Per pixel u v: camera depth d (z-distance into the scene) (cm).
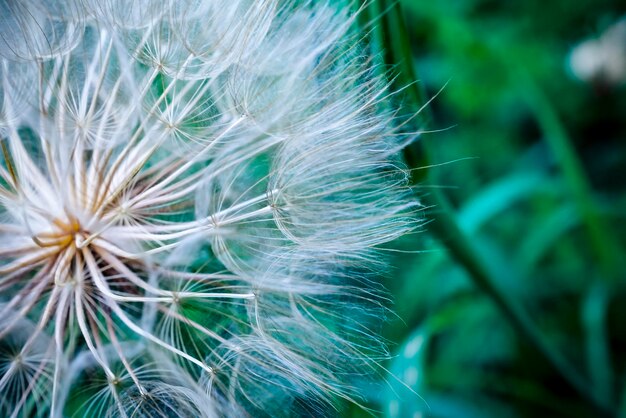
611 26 22
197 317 10
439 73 20
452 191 19
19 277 11
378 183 10
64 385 10
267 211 10
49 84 11
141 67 11
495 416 16
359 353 10
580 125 22
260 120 11
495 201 16
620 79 22
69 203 11
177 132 11
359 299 10
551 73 21
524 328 14
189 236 10
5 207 11
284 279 10
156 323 11
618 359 17
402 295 14
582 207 16
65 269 11
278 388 10
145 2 10
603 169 21
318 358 10
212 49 11
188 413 10
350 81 10
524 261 17
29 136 11
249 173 11
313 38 11
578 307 18
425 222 11
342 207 10
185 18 10
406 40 10
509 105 21
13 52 10
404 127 11
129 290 11
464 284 16
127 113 11
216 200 11
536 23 22
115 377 10
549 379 16
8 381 10
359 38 10
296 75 11
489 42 18
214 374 10
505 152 20
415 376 13
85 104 11
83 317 10
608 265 16
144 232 11
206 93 11
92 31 11
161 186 11
